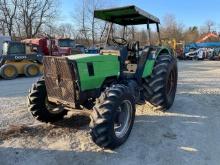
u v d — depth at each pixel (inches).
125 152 174.2
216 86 403.5
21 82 479.5
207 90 366.9
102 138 166.6
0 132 202.1
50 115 219.0
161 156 171.0
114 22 260.4
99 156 168.2
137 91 227.6
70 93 185.2
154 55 247.9
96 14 241.6
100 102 174.6
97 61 195.8
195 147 184.5
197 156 172.6
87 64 187.9
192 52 1261.1
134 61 245.0
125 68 229.3
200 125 226.1
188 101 299.0
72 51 722.2
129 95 185.9
